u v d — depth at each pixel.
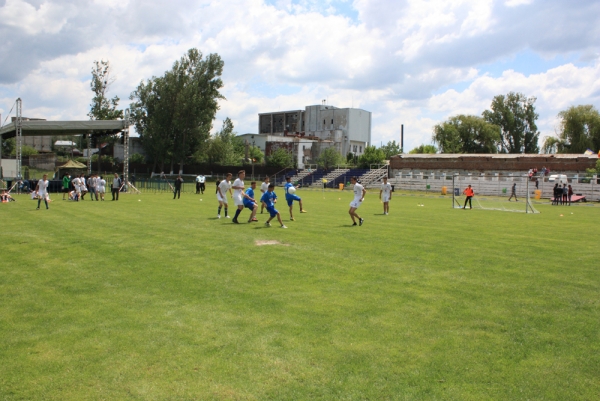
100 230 14.77
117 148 79.75
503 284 8.30
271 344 5.41
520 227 17.88
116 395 4.25
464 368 4.89
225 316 6.36
